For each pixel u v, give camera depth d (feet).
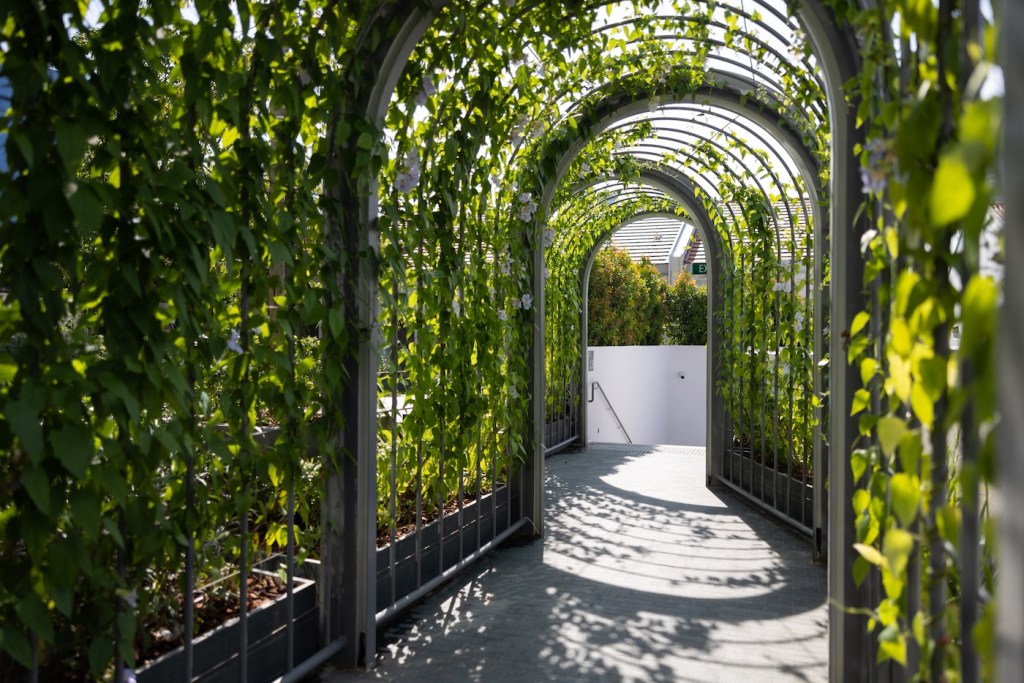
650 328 43.68
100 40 5.56
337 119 9.11
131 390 5.82
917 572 4.97
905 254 4.72
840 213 7.79
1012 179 1.89
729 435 22.00
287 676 8.43
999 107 2.34
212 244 6.80
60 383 5.31
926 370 4.05
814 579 13.42
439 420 12.02
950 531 3.86
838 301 7.82
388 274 10.27
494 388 14.12
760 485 19.29
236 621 8.09
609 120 15.92
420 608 11.88
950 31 3.86
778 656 10.06
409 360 11.14
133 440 6.37
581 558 14.73
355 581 9.59
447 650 10.22
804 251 17.26
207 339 6.86
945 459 4.38
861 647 7.68
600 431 36.37
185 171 6.17
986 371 2.72
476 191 12.79
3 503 5.28
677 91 15.03
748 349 21.08
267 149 7.52
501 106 13.08
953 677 4.09
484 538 14.65
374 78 9.37
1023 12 1.90
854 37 7.65
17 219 5.15
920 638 4.42
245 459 7.63
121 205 5.83
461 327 12.45
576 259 28.71
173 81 6.77
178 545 6.97
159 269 6.03
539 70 13.50
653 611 11.78
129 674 6.32
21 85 5.07
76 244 5.43
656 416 39.40
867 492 5.73
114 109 5.68
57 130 5.13
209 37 6.46
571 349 28.99
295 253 8.27
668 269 50.88
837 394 7.80
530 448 16.30
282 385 8.05
